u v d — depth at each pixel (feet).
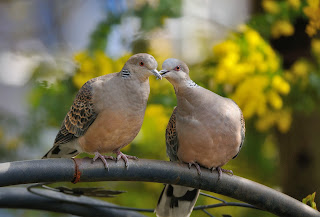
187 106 24.17
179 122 24.58
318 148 37.35
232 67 31.99
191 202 25.59
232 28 38.55
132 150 34.78
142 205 35.53
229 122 24.00
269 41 36.63
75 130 25.13
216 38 41.81
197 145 24.07
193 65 36.55
